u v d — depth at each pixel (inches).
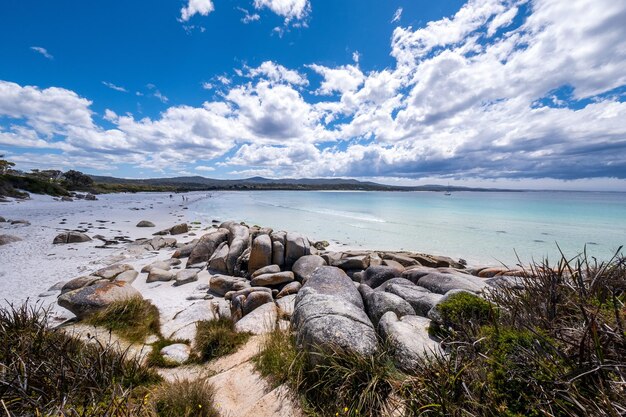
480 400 92.6
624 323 91.4
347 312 162.1
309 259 408.5
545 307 126.2
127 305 247.9
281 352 161.6
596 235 832.3
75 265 441.4
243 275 421.4
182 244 649.6
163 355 183.5
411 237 848.9
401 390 116.4
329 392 126.6
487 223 1120.8
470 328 133.0
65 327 219.0
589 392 78.7
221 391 144.1
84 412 101.3
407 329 154.6
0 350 142.6
